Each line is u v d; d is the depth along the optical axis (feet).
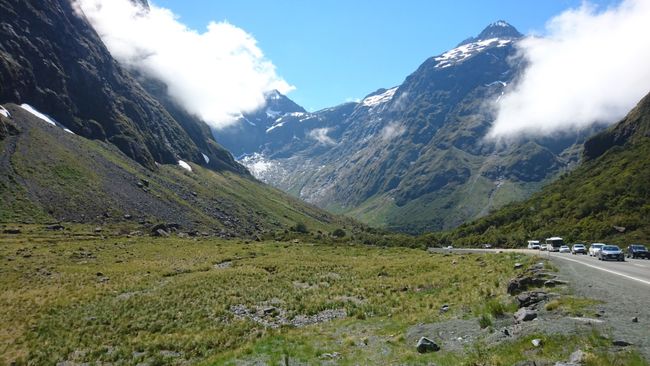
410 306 110.32
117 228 360.89
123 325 109.40
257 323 110.93
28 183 375.25
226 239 382.01
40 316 116.78
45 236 283.38
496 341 59.00
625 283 89.35
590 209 330.13
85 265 203.21
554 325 57.26
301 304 129.18
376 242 456.86
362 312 108.78
